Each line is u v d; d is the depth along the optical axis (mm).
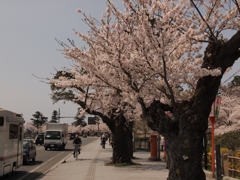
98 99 17906
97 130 140250
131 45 9883
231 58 7902
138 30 8594
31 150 23984
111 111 19453
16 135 15938
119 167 18219
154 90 9883
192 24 8797
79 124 155500
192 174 7699
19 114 16719
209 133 20562
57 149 41844
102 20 10719
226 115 22172
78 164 21094
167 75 8789
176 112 8109
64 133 42250
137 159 24422
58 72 15797
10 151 14812
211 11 8766
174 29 8953
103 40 10469
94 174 15539
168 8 9062
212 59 7852
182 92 10445
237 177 11773
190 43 9141
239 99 22219
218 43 7727
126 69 9195
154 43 8086
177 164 7824
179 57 9797
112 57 9773
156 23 8211
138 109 15547
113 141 19875
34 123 132875
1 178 15680
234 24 8156
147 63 8727
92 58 11055
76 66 15227
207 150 15297
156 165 19219
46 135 39969
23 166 21625
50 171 17469
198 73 7469
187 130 7797
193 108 7781
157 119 8297
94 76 10734
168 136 8086
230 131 20562
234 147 19719
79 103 19078
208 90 7727
